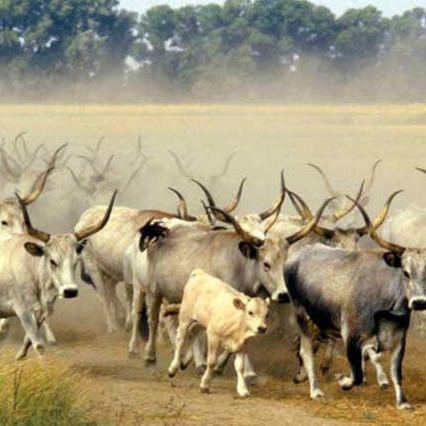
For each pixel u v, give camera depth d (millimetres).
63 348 48375
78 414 33344
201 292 39688
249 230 43562
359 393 39062
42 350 41000
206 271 42781
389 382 40406
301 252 40469
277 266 40281
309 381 39438
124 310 54812
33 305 41094
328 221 51000
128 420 34312
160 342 48688
